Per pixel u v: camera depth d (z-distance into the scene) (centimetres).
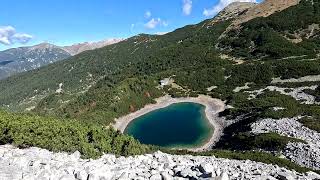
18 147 1922
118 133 2467
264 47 15562
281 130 6391
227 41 17888
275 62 13150
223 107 11006
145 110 11462
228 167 1919
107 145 2219
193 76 13588
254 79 12562
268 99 10144
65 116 10575
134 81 12862
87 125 2505
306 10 17675
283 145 5247
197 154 4097
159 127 9906
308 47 14712
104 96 11488
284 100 9944
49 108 17275
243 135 6881
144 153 2322
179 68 15488
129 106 11294
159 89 12862
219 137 8600
